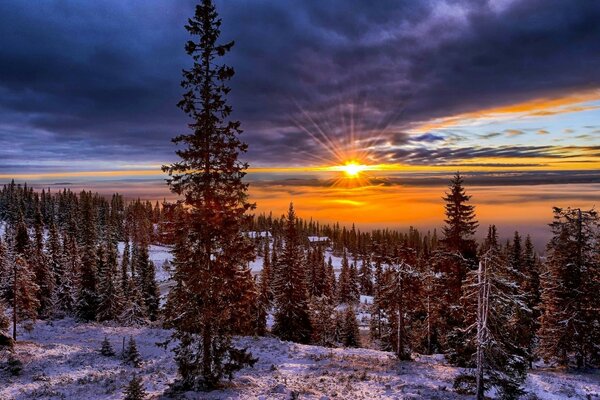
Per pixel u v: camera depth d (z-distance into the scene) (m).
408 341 30.33
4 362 23.84
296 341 40.00
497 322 14.02
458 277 25.20
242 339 33.41
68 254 69.94
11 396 17.27
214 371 16.45
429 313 30.25
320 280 75.88
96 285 52.59
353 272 96.88
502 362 14.02
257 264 112.75
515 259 40.69
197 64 15.98
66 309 56.78
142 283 60.50
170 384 16.53
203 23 15.99
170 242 16.59
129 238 133.62
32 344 32.16
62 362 25.14
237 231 16.72
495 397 16.94
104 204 142.88
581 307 26.28
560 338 26.19
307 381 19.22
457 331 16.73
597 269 26.42
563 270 27.03
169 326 16.69
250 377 19.00
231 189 16.56
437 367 24.48
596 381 22.77
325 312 51.47
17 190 138.75
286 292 40.78
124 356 26.67
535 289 36.03
